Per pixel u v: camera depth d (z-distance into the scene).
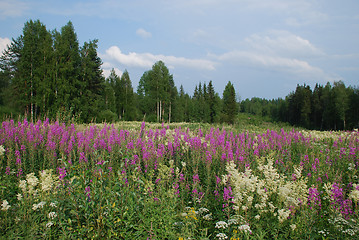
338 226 4.53
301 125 67.56
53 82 30.52
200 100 68.88
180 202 5.52
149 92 54.19
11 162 7.08
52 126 10.84
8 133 9.09
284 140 11.76
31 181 4.77
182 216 4.74
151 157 7.35
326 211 5.30
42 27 32.84
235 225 4.74
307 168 8.05
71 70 32.25
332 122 57.81
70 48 35.72
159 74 53.69
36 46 32.34
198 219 5.01
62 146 8.44
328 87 67.31
